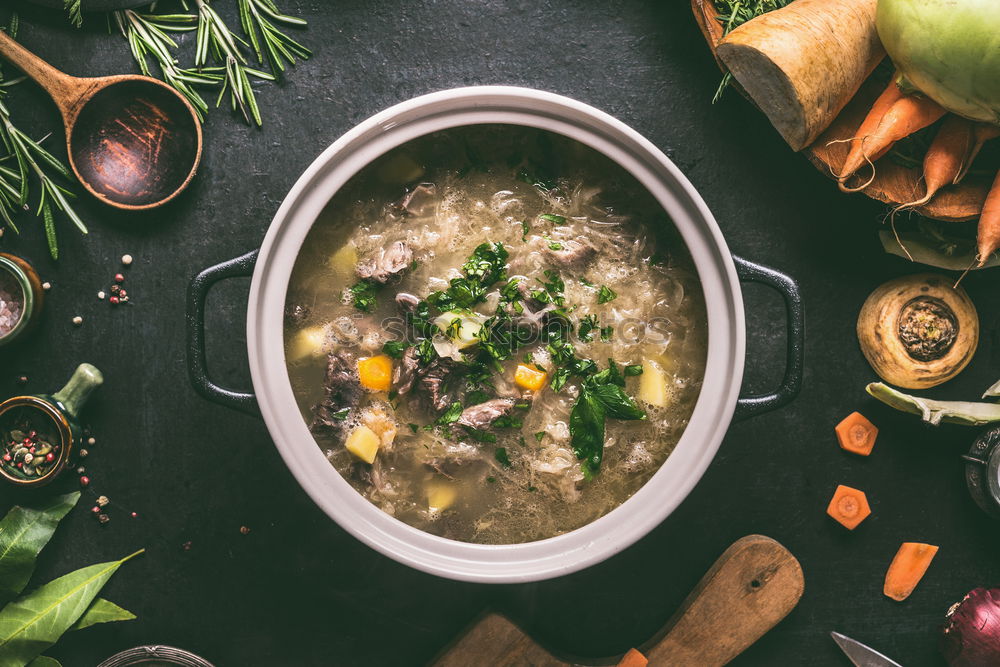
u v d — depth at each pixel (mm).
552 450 556
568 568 529
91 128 590
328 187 530
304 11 599
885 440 612
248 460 606
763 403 541
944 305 599
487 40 600
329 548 608
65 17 594
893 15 521
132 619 604
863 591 613
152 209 599
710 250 531
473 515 556
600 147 536
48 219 594
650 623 612
